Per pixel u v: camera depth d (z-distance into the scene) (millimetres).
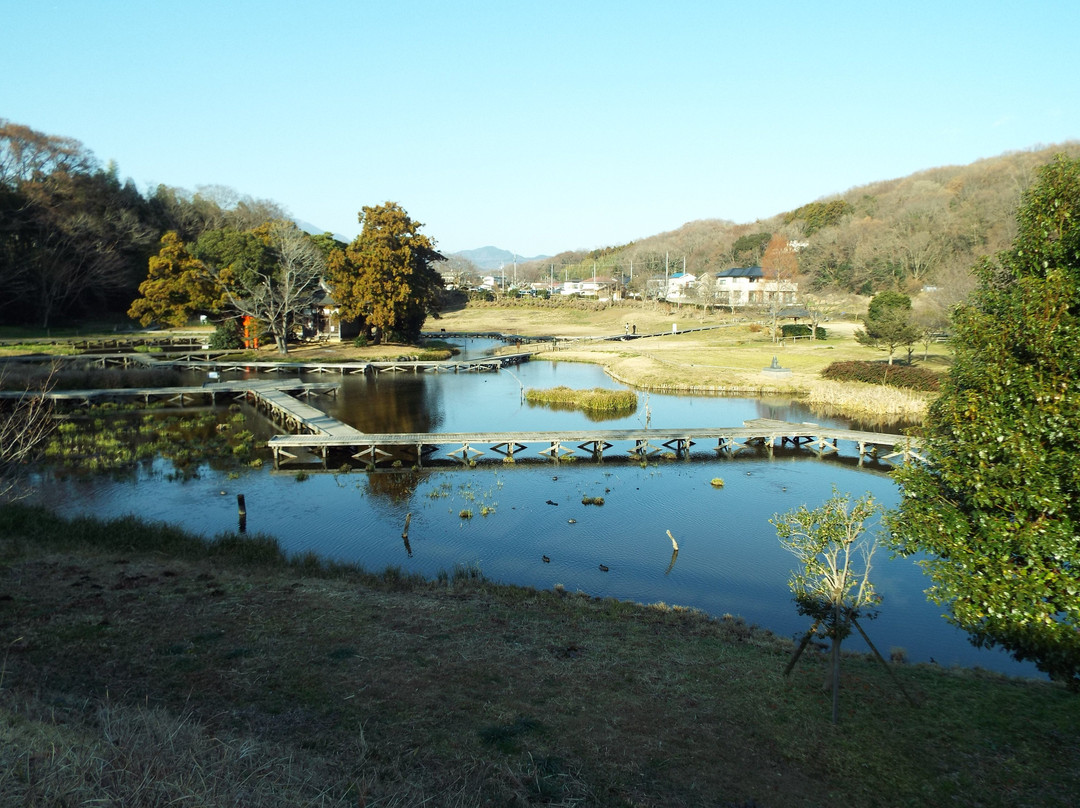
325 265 71000
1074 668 9086
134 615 13680
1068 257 9883
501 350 73500
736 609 17219
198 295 68375
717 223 182250
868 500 11422
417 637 13281
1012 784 9219
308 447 32594
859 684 12125
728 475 29250
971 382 10273
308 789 7676
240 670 11555
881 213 115750
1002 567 9445
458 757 9219
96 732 8250
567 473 29391
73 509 24078
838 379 48625
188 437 35406
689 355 62594
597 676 11961
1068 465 8875
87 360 56188
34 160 73062
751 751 9859
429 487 27234
